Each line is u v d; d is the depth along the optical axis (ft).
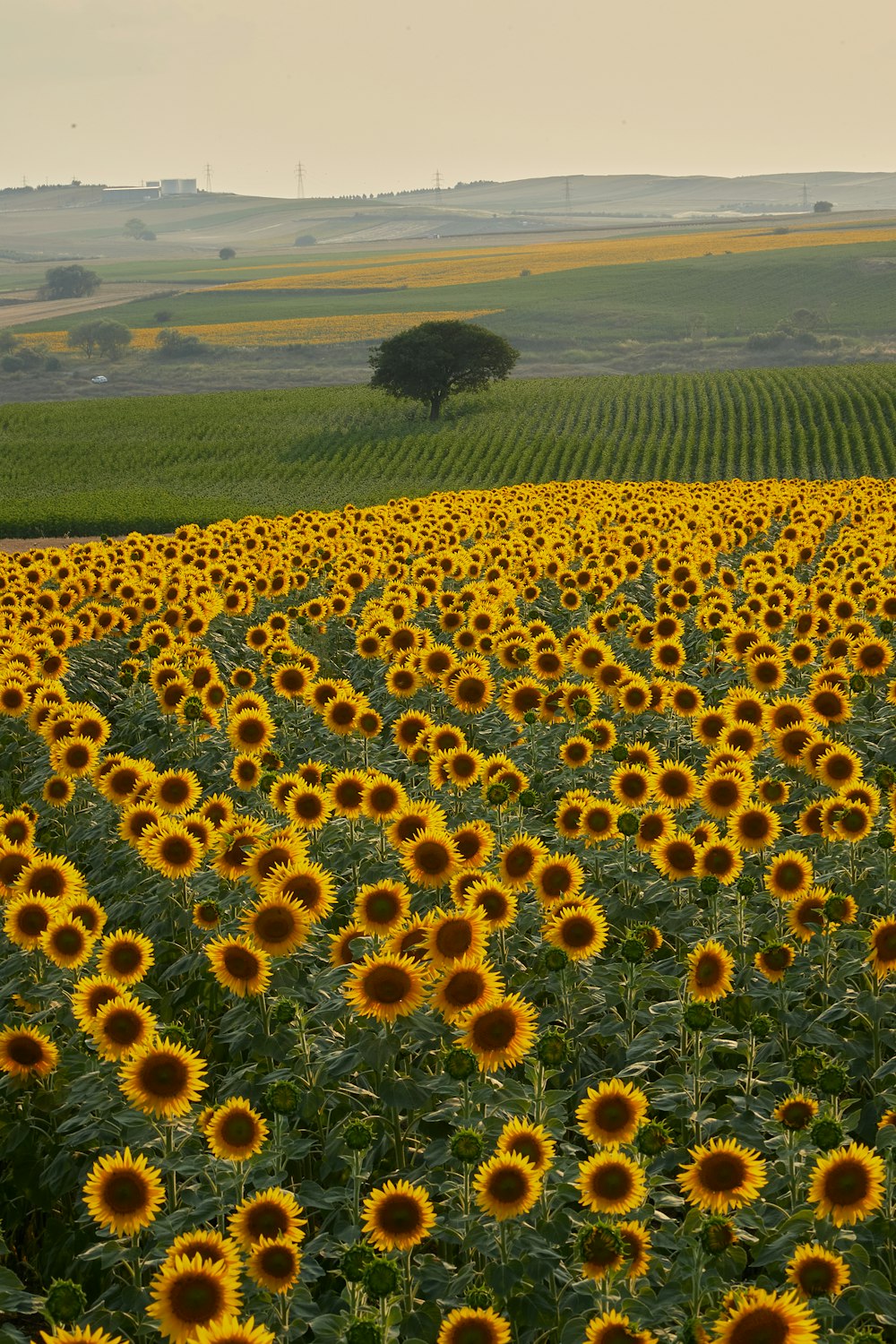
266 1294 18.30
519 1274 18.71
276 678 46.70
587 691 41.68
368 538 88.53
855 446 260.01
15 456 291.17
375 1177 23.09
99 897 35.60
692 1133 23.58
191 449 298.76
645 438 288.51
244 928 26.04
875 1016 25.08
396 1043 23.31
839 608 53.26
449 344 332.19
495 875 29.63
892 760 39.91
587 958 27.55
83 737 40.60
